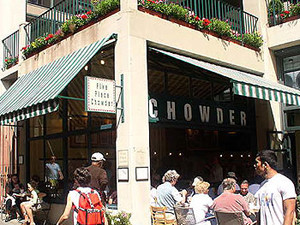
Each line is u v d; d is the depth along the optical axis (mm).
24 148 10383
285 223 3359
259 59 10234
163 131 11430
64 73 7363
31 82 8734
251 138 10445
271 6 10805
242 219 4758
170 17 8023
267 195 3545
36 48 9727
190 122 8492
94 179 6438
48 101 6621
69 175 8547
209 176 11461
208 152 12766
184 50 8125
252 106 10508
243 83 6785
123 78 7039
